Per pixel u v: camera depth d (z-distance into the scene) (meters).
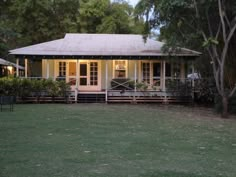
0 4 33.41
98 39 27.28
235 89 16.91
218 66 18.16
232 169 6.95
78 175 6.35
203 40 19.34
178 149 8.81
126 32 38.44
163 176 6.37
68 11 37.00
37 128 11.80
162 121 14.35
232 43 19.31
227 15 17.62
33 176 6.26
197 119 15.41
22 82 23.11
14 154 7.97
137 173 6.54
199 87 24.42
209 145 9.40
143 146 9.09
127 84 24.78
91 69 25.83
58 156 7.83
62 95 23.61
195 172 6.68
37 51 24.05
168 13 17.41
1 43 32.62
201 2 16.58
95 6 36.84
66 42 26.25
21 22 34.38
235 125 13.64
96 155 7.97
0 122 13.16
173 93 24.31
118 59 24.50
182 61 24.81
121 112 17.56
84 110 18.23
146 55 24.08
